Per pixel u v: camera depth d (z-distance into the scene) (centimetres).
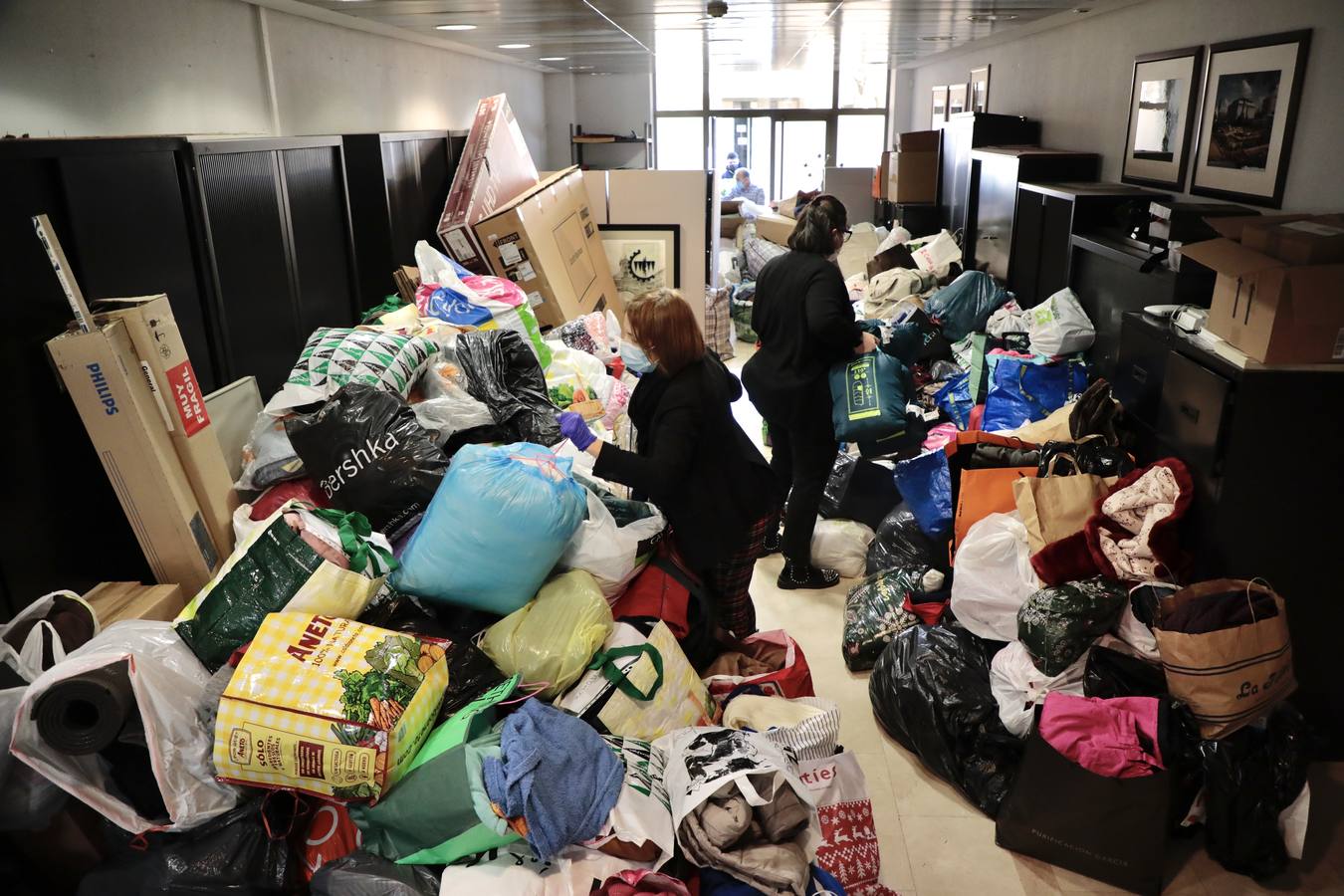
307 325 294
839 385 317
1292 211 301
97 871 146
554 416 248
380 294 365
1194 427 245
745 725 202
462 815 145
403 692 150
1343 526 232
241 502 212
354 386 211
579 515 188
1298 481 230
